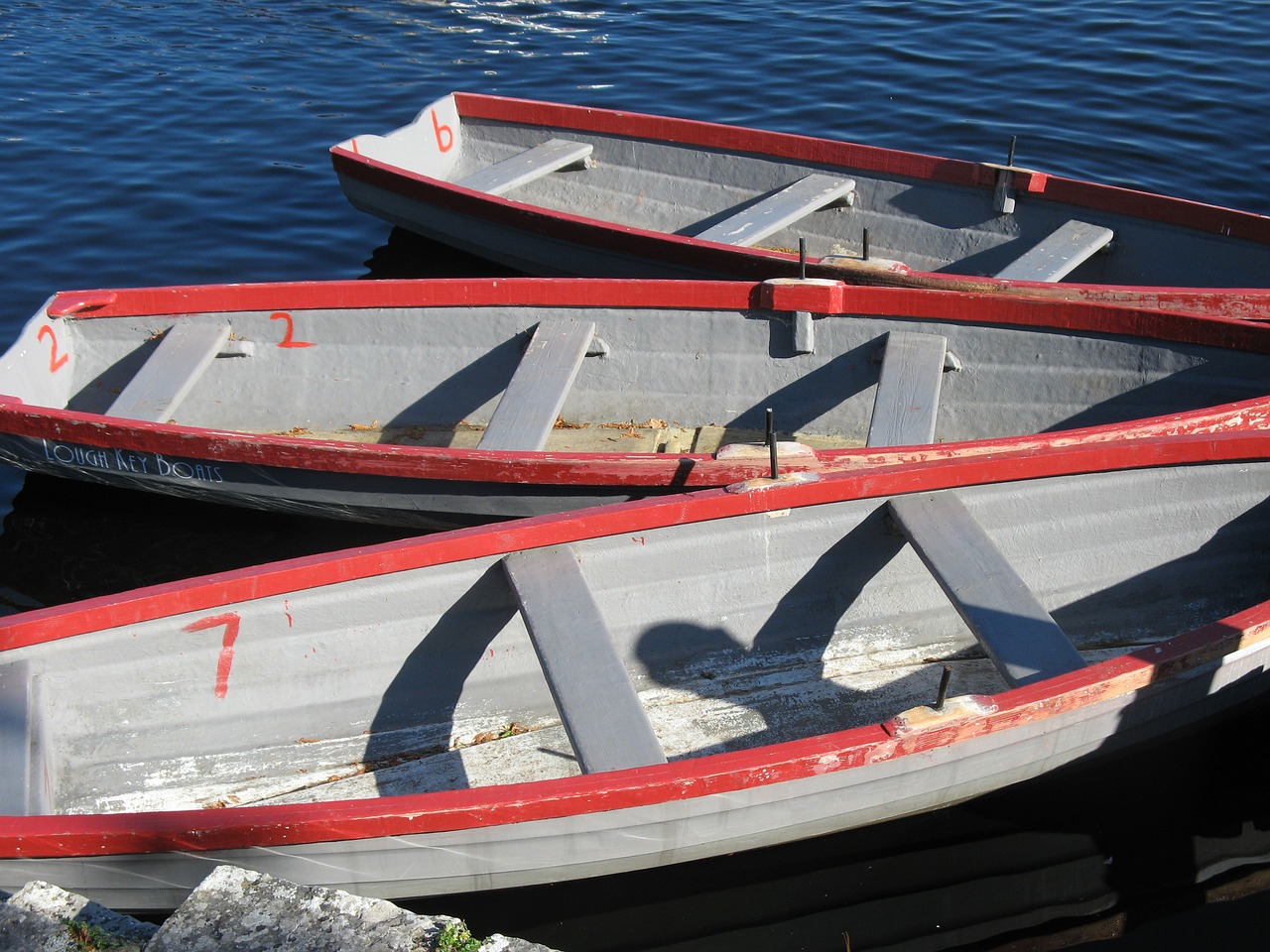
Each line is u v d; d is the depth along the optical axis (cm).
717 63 1193
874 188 800
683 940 409
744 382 646
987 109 1072
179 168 1017
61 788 431
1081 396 607
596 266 752
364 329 645
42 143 1047
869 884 429
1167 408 593
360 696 471
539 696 497
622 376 653
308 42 1280
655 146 851
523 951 289
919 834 447
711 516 469
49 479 668
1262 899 418
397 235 938
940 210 783
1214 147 1000
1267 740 484
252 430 668
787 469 498
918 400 577
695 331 636
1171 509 508
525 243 770
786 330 627
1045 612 441
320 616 448
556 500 538
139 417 580
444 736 484
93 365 652
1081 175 966
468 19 1334
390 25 1326
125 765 446
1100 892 423
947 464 483
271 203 971
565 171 885
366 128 1089
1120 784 464
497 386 656
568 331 631
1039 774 436
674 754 479
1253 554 527
